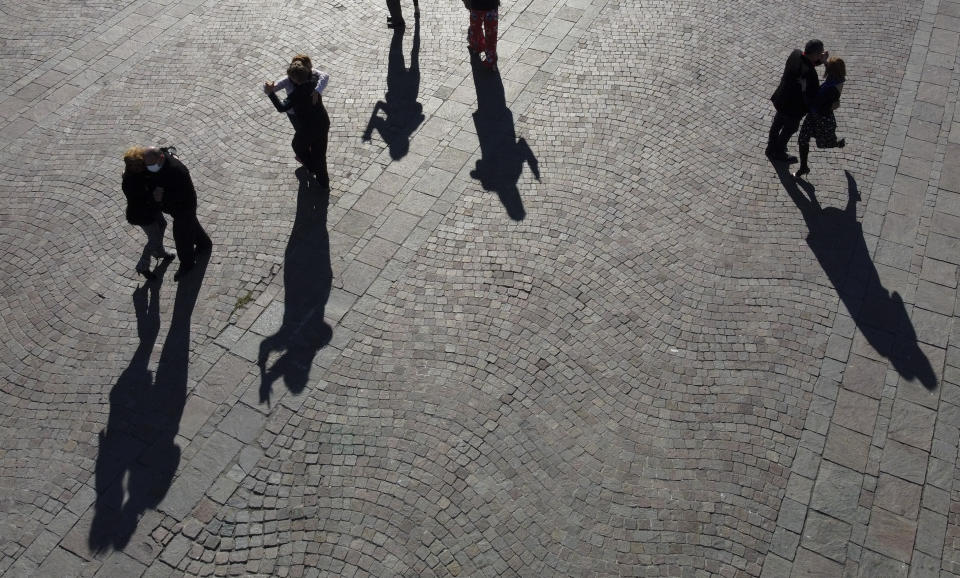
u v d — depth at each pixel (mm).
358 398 8039
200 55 12195
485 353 8398
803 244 9516
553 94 11461
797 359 8367
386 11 13008
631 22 12719
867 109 11219
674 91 11508
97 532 7145
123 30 12688
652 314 8766
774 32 12594
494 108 11242
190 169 10391
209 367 8312
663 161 10500
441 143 10750
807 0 13211
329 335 8578
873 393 8094
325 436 7750
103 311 8828
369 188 10148
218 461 7598
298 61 8812
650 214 9828
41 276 9203
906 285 9078
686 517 7184
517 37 12461
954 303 8891
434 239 9547
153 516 7234
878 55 12109
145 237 9648
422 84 11633
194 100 11430
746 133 10930
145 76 11875
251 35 12539
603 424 7832
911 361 8359
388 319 8727
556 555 6953
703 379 8195
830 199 10031
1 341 8562
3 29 12703
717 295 8969
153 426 7859
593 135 10852
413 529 7109
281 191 10125
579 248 9422
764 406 7980
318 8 13031
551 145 10711
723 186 10203
